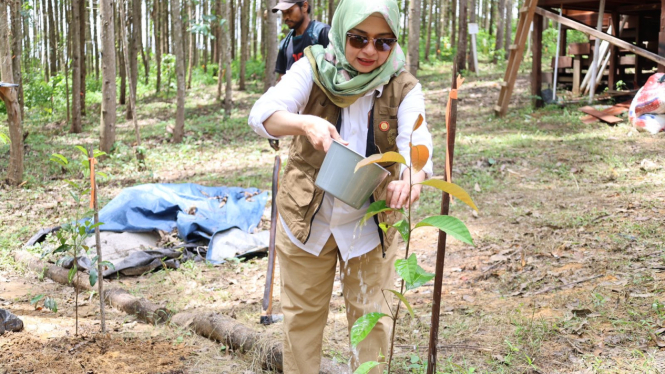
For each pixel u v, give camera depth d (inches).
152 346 144.2
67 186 360.2
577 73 523.8
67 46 871.7
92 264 147.3
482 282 179.8
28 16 485.4
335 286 189.0
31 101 831.7
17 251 229.9
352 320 98.3
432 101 598.9
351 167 76.7
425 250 218.4
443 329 146.6
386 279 96.7
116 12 836.6
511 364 125.0
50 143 545.0
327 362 125.6
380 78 87.1
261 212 264.2
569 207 243.1
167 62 1021.8
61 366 131.0
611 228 209.8
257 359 132.8
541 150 346.0
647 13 482.3
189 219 249.6
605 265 175.9
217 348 143.2
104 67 437.4
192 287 196.9
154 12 927.7
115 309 174.4
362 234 93.1
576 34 919.7
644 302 147.6
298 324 98.7
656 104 356.5
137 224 247.9
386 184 92.4
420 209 263.0
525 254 197.2
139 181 378.3
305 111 91.9
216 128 573.0
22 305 179.0
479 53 1045.2
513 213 244.5
